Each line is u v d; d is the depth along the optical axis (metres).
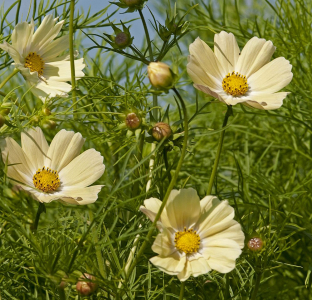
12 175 0.71
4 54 0.85
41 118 0.76
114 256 0.73
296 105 0.99
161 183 0.79
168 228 0.69
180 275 0.68
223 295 0.81
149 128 0.75
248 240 0.75
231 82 0.75
